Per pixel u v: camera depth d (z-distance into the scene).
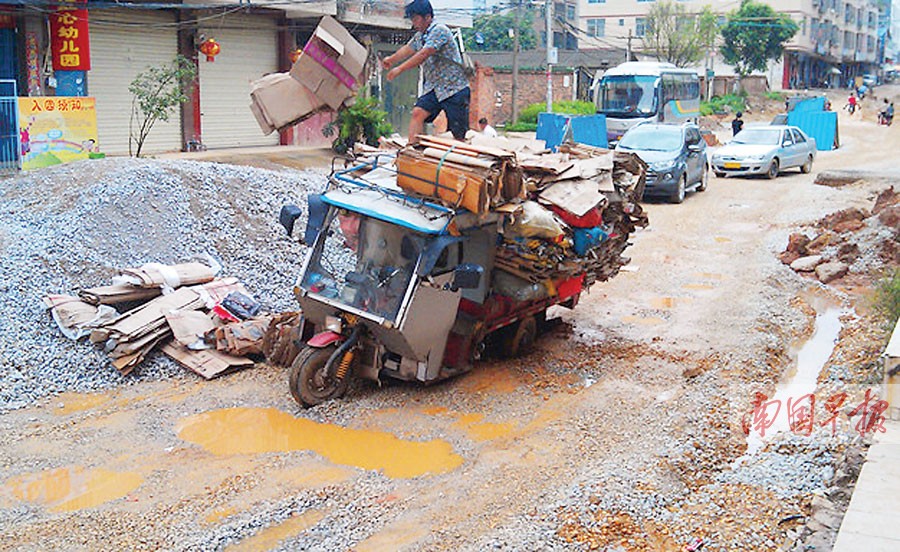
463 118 10.61
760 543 6.39
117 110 21.88
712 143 38.12
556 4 66.94
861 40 98.62
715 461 8.05
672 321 12.57
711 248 17.11
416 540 6.59
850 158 33.09
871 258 15.59
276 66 26.05
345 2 25.89
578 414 9.15
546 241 9.71
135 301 11.27
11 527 6.84
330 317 9.34
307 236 9.63
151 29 22.33
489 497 7.30
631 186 11.16
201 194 14.33
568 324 12.31
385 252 9.13
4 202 13.92
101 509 7.12
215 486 7.52
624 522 6.76
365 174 10.02
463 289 9.53
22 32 19.31
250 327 10.64
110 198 13.27
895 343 8.00
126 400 9.54
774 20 64.44
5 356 10.01
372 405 9.30
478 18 55.09
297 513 7.03
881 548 5.49
